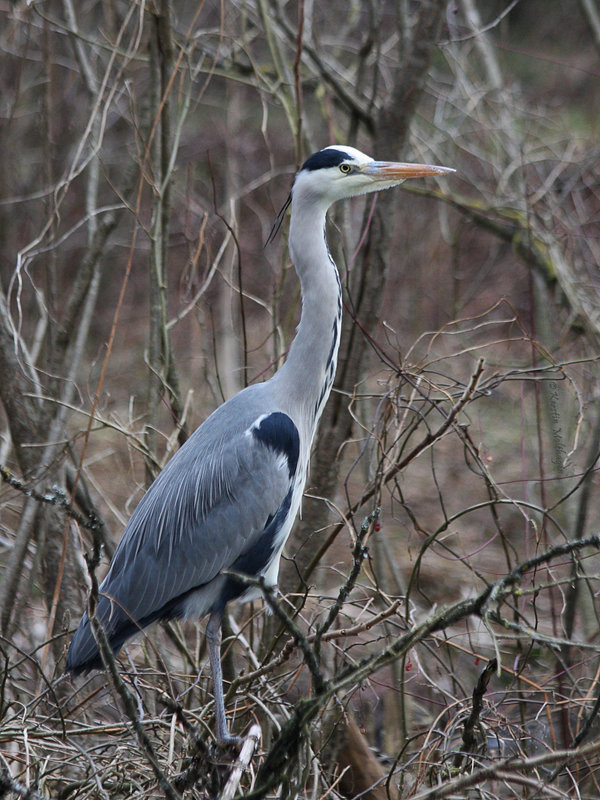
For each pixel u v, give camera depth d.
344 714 8.01
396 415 8.74
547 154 15.62
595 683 8.02
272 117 23.11
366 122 11.31
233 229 10.48
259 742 6.89
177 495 8.10
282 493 8.13
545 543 9.23
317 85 12.40
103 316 22.22
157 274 10.12
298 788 6.02
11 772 7.55
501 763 5.00
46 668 10.44
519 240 13.97
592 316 12.74
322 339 8.37
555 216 13.84
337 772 8.02
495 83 14.70
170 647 11.79
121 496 15.40
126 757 7.59
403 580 14.58
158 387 10.45
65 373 10.68
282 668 9.91
